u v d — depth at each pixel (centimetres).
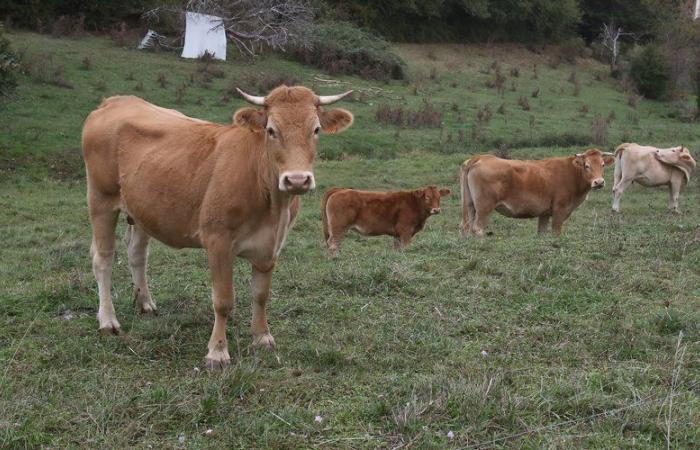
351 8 4538
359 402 484
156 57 3322
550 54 5169
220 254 555
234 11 3675
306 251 1089
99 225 638
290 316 677
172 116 650
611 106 3784
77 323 652
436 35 4916
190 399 482
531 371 538
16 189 1748
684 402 481
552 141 2758
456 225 1438
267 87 3047
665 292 740
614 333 620
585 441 433
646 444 431
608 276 778
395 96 3344
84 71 2912
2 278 834
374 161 2236
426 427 441
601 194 1869
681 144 2792
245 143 552
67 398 491
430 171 2109
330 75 3553
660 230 1101
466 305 689
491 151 2542
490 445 428
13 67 2184
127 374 537
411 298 718
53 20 3488
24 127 2189
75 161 2017
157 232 603
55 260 932
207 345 597
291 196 553
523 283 745
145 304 691
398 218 1129
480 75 4244
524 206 1155
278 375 526
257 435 441
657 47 4481
